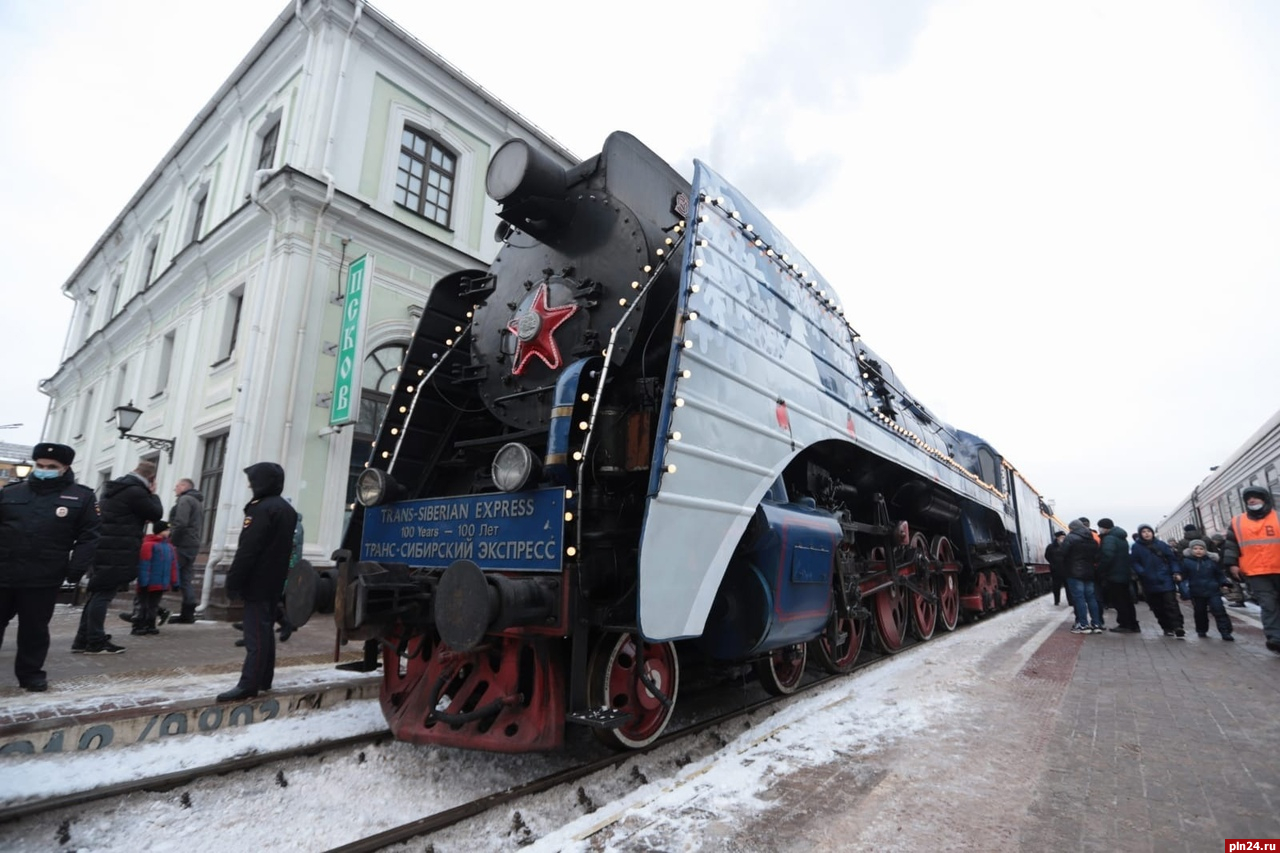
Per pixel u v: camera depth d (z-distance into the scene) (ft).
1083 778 9.76
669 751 11.94
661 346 12.67
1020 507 45.93
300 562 11.99
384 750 11.73
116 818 9.20
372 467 14.32
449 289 16.44
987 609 34.01
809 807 8.68
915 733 12.09
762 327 13.66
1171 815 8.46
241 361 33.53
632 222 13.11
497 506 11.21
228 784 10.34
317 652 19.53
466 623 9.04
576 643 9.93
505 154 13.85
